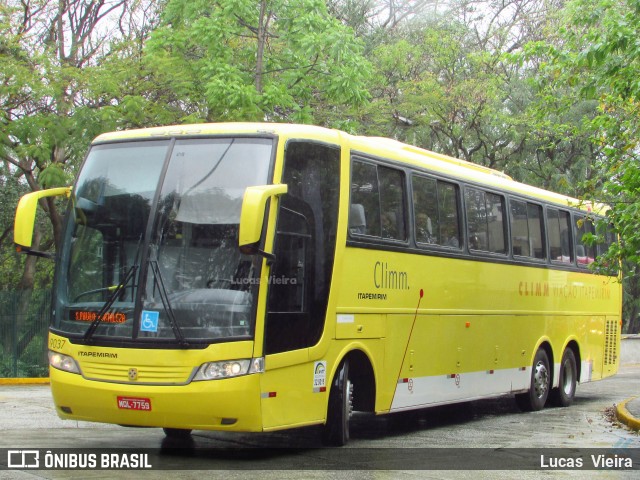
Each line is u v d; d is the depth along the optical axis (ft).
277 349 30.40
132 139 32.48
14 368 79.46
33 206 31.27
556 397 56.85
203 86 71.82
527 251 52.60
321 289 32.91
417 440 38.73
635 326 140.77
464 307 44.65
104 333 29.73
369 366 36.52
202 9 71.82
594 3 42.98
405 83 100.22
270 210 30.25
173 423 29.04
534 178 108.47
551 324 55.47
